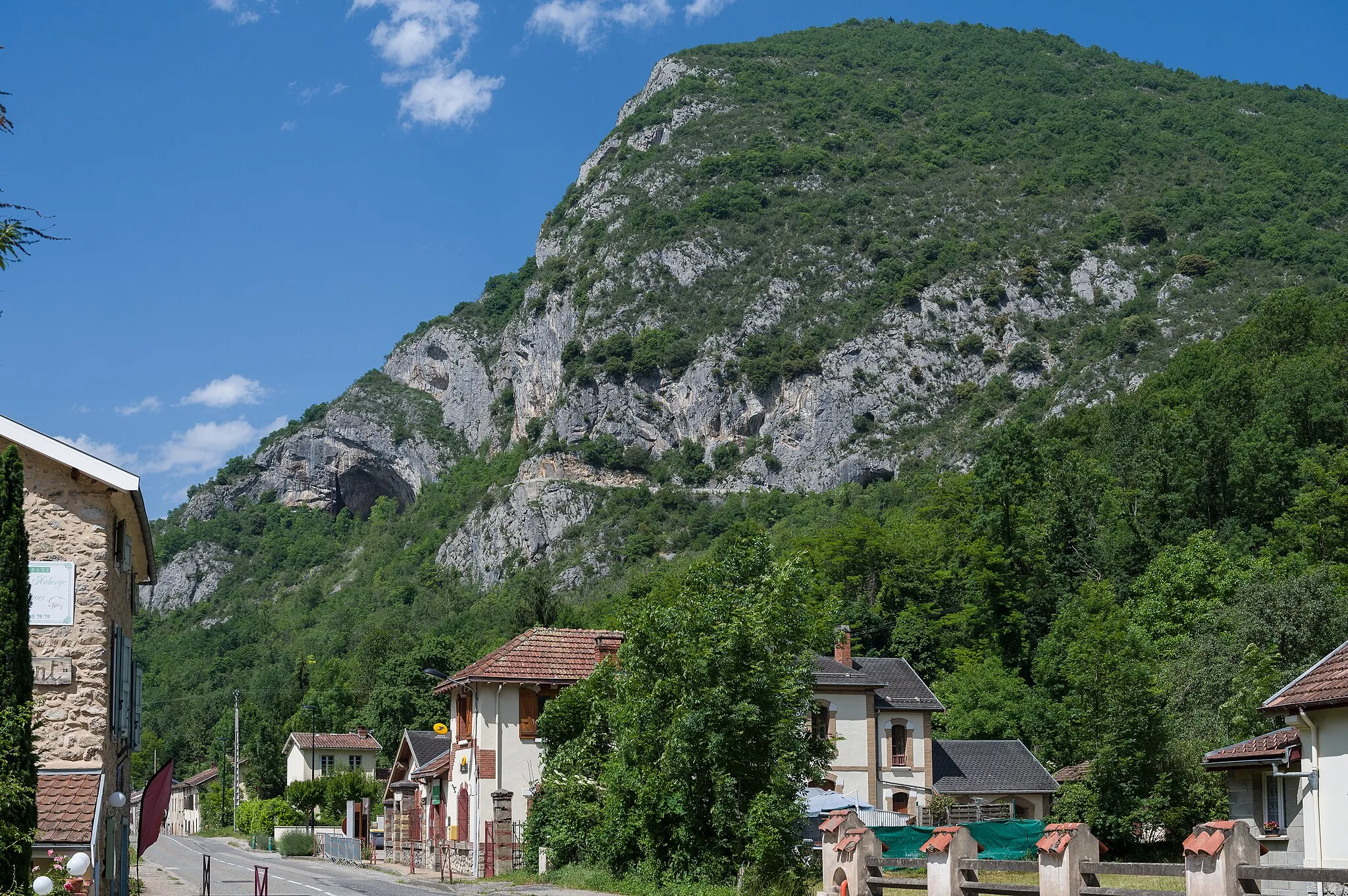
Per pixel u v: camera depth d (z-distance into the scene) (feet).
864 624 269.44
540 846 124.77
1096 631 168.04
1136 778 152.35
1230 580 212.64
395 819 168.66
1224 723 156.97
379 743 301.22
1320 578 172.55
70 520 69.97
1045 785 179.93
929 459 637.30
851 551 287.48
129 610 83.87
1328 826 71.56
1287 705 73.56
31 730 55.31
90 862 62.44
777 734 98.99
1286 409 279.28
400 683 304.91
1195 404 305.12
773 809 95.81
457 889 111.96
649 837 102.94
